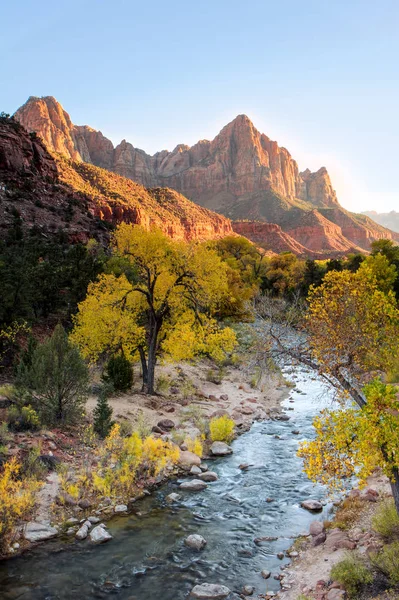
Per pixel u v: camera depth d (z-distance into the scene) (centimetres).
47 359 1594
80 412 1625
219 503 1252
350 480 1270
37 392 1588
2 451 1277
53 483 1240
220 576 903
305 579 856
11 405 1592
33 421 1499
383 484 1205
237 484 1381
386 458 748
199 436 1761
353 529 995
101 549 995
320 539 996
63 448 1439
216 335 2108
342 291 1005
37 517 1092
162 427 1775
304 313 1053
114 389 2027
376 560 793
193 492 1322
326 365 951
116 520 1137
